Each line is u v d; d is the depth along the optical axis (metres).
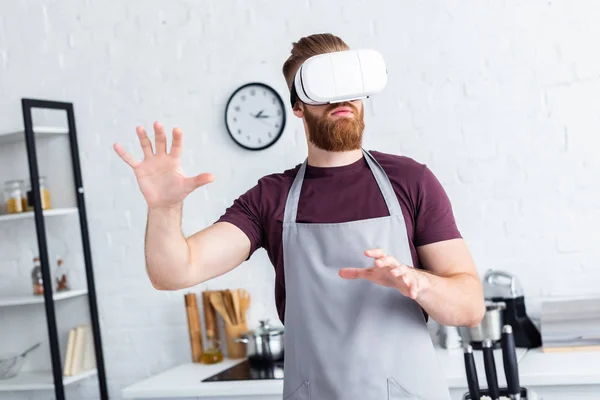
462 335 2.97
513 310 2.93
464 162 3.17
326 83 1.62
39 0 3.76
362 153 1.81
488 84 3.13
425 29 3.20
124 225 3.67
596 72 3.01
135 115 3.63
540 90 3.08
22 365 3.82
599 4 3.00
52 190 3.81
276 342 3.16
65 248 3.80
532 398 1.77
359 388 1.68
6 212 3.74
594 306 2.83
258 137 3.43
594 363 2.54
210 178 1.48
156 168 1.50
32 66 3.79
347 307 1.71
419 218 1.72
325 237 1.74
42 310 3.89
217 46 3.49
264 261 3.46
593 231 3.03
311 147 1.79
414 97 3.22
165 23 3.57
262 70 3.44
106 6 3.66
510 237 3.12
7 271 3.88
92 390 3.75
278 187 1.82
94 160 3.70
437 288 1.51
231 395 2.84
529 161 3.10
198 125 3.54
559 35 3.05
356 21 3.29
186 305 3.46
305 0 3.36
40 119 3.82
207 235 1.72
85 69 3.70
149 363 3.64
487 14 3.12
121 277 3.68
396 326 1.69
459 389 2.60
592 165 3.03
